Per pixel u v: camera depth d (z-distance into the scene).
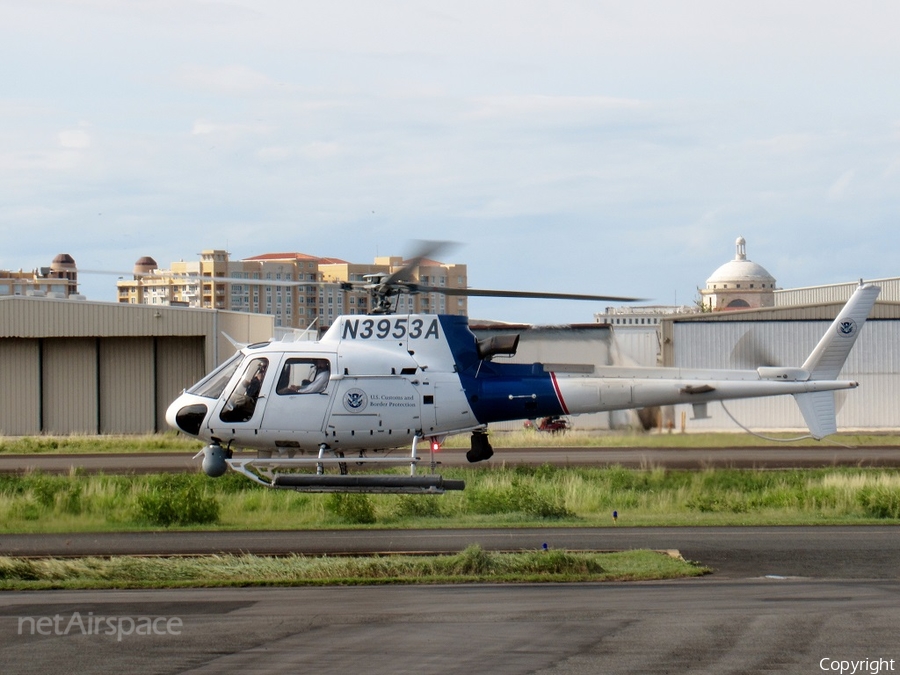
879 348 194.50
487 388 73.19
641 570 57.66
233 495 95.06
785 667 37.44
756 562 61.62
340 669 37.59
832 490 92.19
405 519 82.75
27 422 192.88
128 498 93.12
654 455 135.00
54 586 54.38
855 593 51.19
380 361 72.38
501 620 44.84
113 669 38.06
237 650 40.34
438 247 65.62
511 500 87.06
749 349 121.81
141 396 192.62
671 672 36.81
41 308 191.00
